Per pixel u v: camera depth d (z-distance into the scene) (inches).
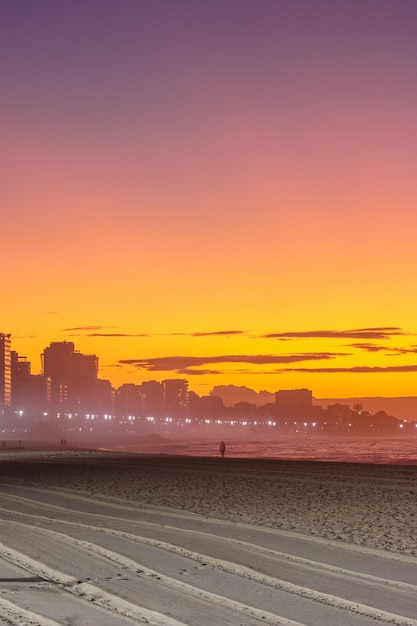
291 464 2030.0
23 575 490.6
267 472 1654.8
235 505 967.6
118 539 649.0
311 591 450.3
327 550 602.5
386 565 538.6
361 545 629.9
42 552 579.2
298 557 567.5
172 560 549.3
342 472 1636.3
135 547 605.6
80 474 1628.9
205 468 1834.4
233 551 593.0
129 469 1803.6
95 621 377.1
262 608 408.2
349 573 507.5
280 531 714.2
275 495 1106.1
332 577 493.0
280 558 563.5
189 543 631.2
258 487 1250.0
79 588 453.7
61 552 579.8
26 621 374.0
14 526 735.7
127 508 937.5
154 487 1262.3
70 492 1180.5
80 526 739.4
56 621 375.6
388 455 6437.0
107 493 1159.6
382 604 419.5
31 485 1336.1
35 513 876.0
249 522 787.4
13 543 623.2
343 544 633.0
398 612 402.0
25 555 563.8
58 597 428.8
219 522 784.3
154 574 497.7
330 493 1132.5
